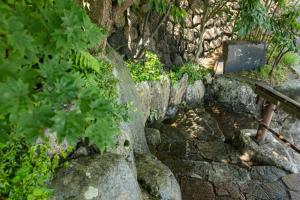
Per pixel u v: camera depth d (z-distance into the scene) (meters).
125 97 4.29
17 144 2.40
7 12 1.43
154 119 6.04
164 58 6.93
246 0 6.25
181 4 7.01
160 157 4.75
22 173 2.34
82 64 2.93
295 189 4.10
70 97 1.47
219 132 6.07
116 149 3.29
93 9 3.67
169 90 6.33
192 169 4.42
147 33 6.34
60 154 2.84
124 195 2.80
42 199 2.39
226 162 4.70
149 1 5.24
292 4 8.28
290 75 7.93
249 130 5.27
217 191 4.00
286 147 5.20
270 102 4.61
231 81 7.09
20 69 1.39
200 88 7.02
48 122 1.38
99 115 1.50
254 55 7.54
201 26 7.14
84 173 2.72
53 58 1.53
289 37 7.22
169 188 3.41
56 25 1.53
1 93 1.25
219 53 8.30
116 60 4.78
